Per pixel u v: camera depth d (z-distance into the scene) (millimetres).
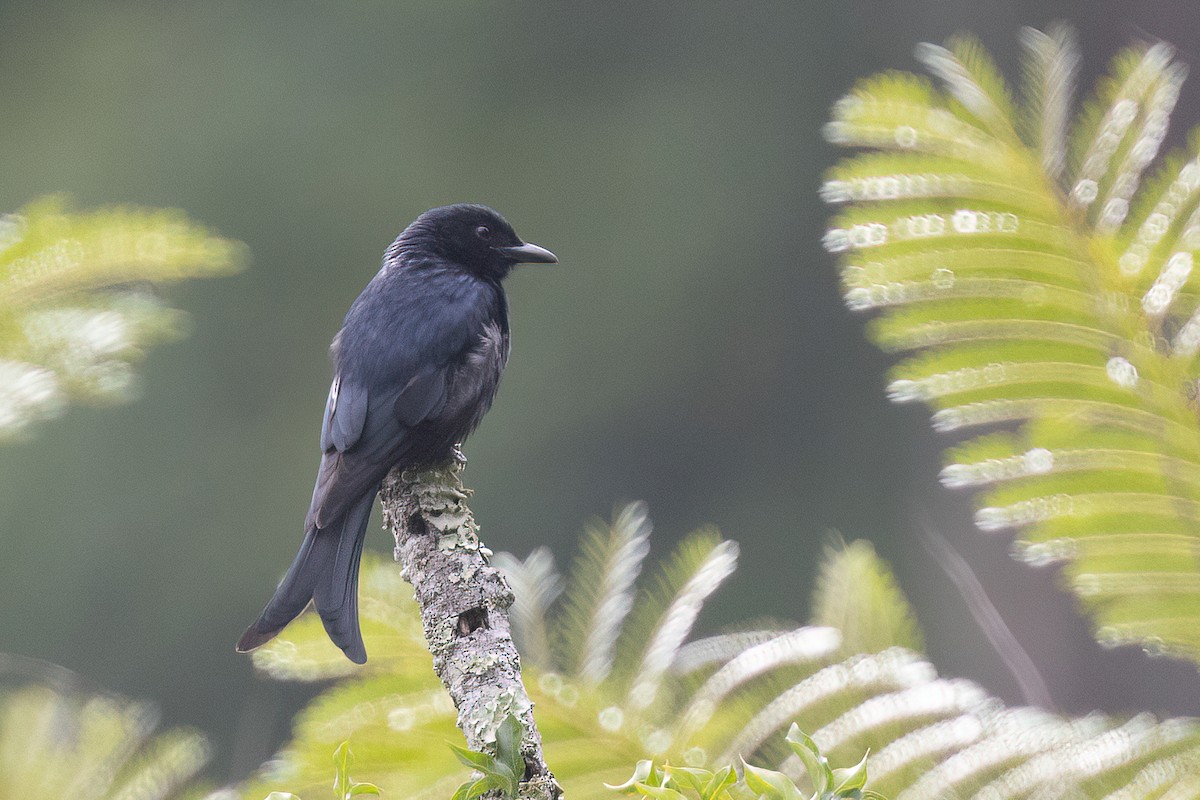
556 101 30672
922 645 3619
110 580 26125
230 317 28297
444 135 29734
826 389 28469
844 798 2627
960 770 3145
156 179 29297
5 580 25859
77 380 4363
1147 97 3643
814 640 3527
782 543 27219
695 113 30422
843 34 30359
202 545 26703
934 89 3717
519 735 2861
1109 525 3367
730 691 3457
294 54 30078
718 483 28078
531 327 29156
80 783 3537
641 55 31016
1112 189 3547
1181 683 12062
